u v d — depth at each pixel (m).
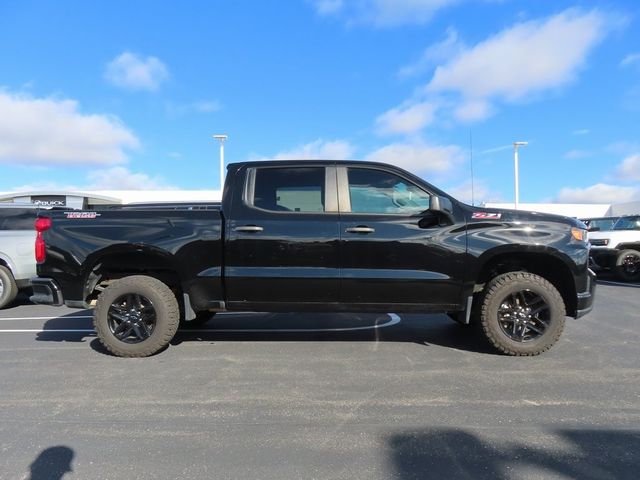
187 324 6.91
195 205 8.68
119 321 5.40
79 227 5.45
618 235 12.86
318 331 6.62
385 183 5.34
